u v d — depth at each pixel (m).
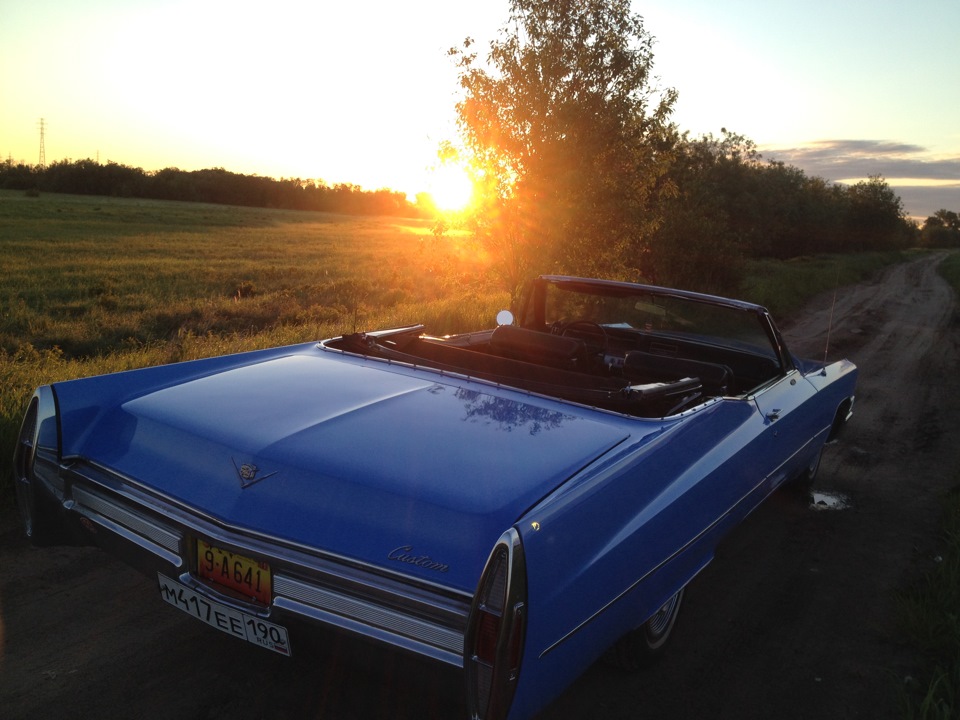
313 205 138.00
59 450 2.38
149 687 2.36
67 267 27.33
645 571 2.17
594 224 9.02
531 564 1.65
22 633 2.60
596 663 2.76
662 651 2.78
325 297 20.41
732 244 18.06
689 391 2.92
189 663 2.51
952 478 5.52
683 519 2.36
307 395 2.51
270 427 2.22
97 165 121.19
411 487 1.90
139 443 2.28
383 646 1.75
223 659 2.55
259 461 2.04
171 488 2.09
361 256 40.97
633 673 2.71
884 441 6.52
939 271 43.97
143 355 6.79
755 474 3.07
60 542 2.51
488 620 1.62
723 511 2.73
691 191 21.25
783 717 2.53
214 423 2.26
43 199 87.00
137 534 2.16
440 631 1.69
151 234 49.69
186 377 2.79
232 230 61.44
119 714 2.22
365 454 2.04
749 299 16.66
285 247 46.62
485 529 1.78
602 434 2.34
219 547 1.92
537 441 2.21
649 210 9.74
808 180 53.03
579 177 8.63
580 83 8.73
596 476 2.04
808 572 3.77
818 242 50.75
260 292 22.52
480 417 2.36
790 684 2.73
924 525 4.53
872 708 2.62
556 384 2.84
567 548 1.79
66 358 11.40
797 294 19.78
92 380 2.57
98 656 2.50
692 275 17.50
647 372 3.24
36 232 43.94
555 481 2.00
